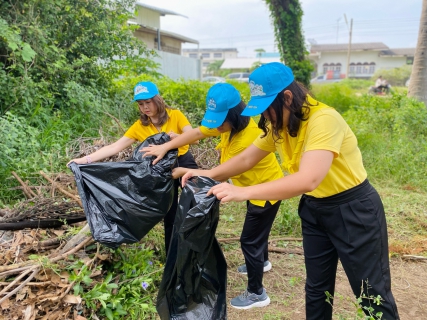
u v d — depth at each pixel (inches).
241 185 101.4
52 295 89.3
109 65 267.9
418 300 116.5
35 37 208.5
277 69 66.2
